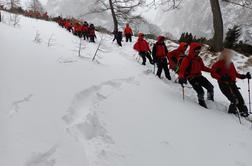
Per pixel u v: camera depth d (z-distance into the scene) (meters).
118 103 5.45
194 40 18.61
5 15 15.85
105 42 17.41
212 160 4.27
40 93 4.70
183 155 4.22
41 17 31.47
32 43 7.89
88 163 3.40
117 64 9.18
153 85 7.73
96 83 6.07
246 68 12.31
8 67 5.30
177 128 5.09
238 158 4.50
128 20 28.41
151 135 4.56
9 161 3.04
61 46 9.41
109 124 4.48
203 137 4.98
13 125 3.64
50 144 3.50
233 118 6.42
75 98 5.00
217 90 9.63
